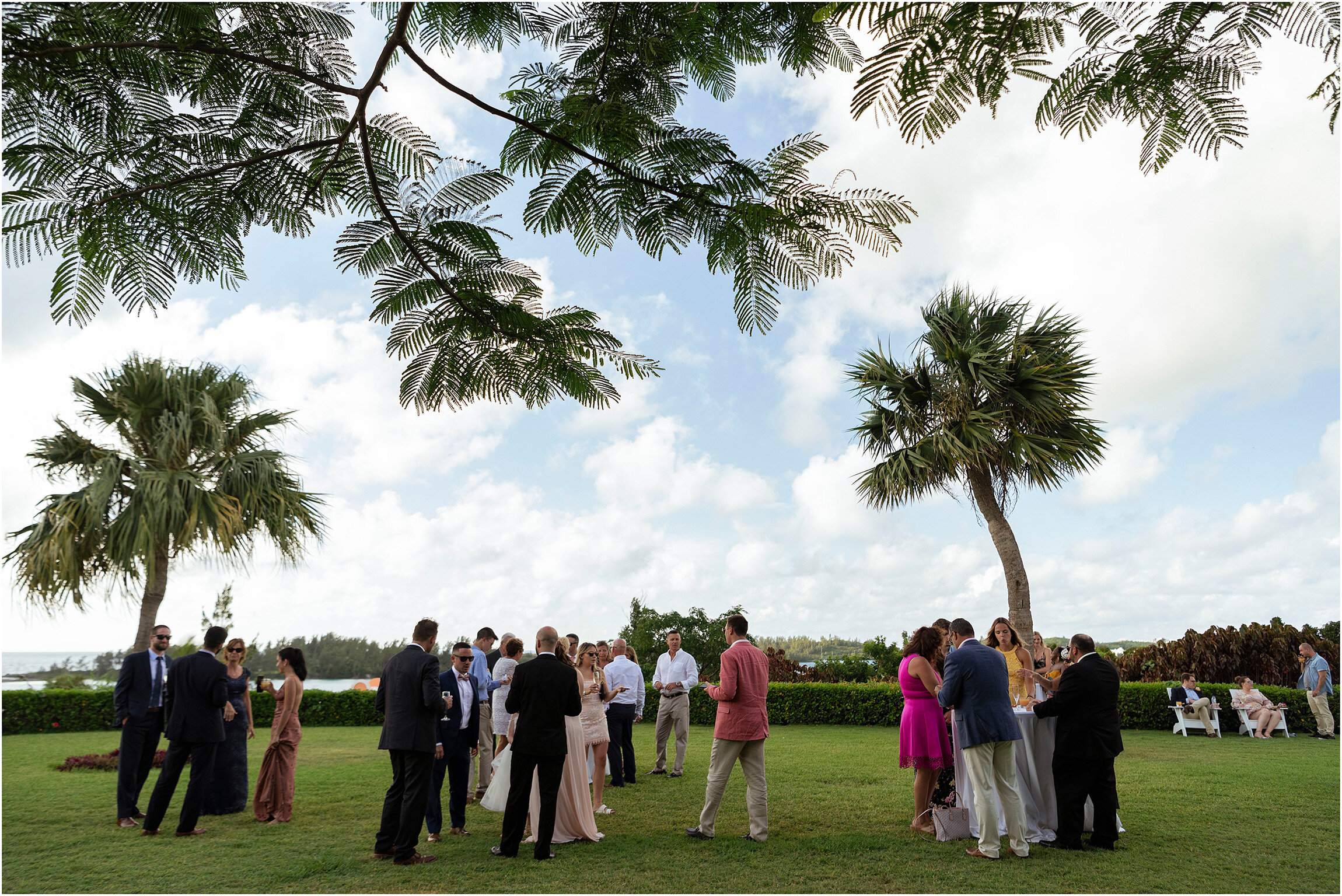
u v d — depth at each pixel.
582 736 5.64
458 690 5.80
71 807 6.81
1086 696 5.21
